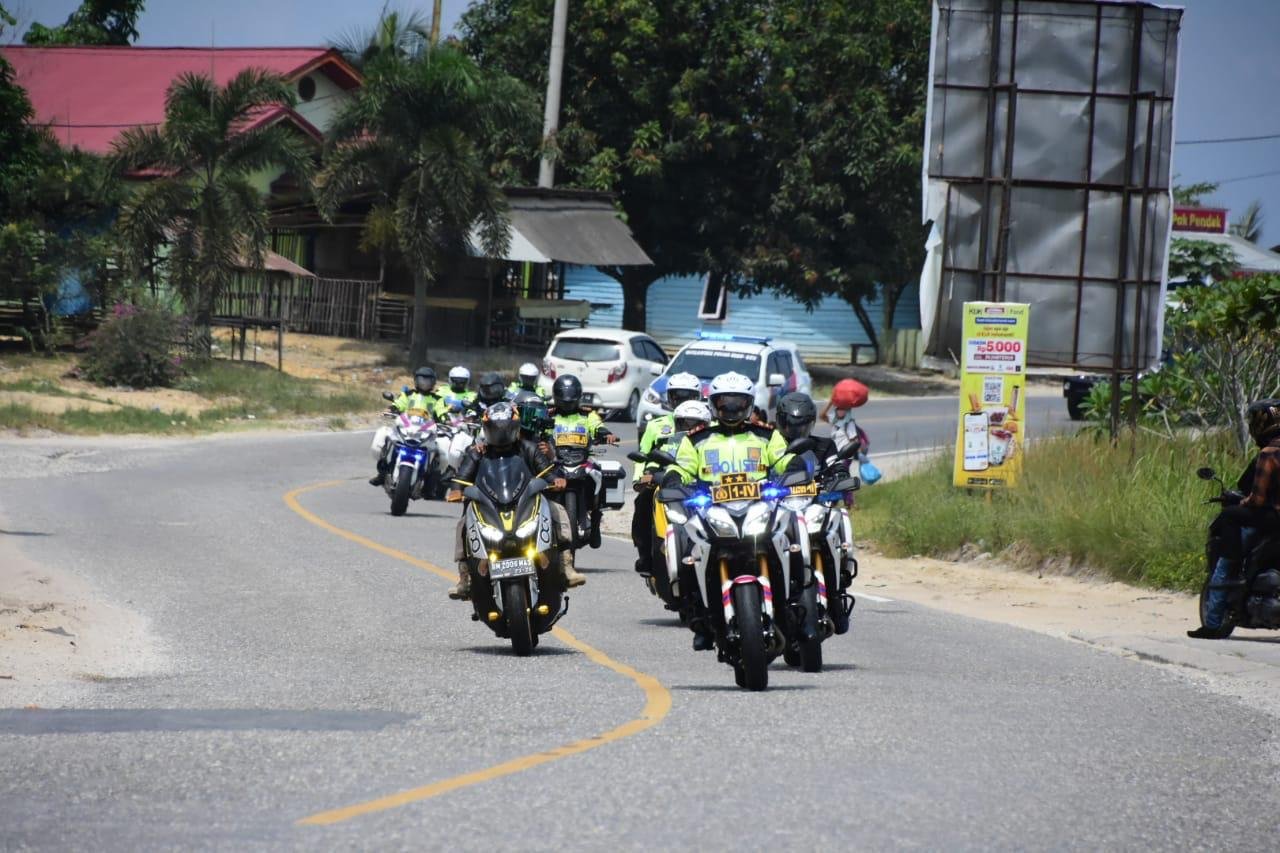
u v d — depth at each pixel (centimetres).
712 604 3148
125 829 1808
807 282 16750
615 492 5366
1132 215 7019
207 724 2541
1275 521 3953
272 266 14150
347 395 12362
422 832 1806
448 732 2473
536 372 5778
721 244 17200
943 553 6231
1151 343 7044
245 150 13188
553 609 3644
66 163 13350
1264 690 3322
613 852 1733
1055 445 6956
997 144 7019
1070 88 6988
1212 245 12888
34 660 3312
